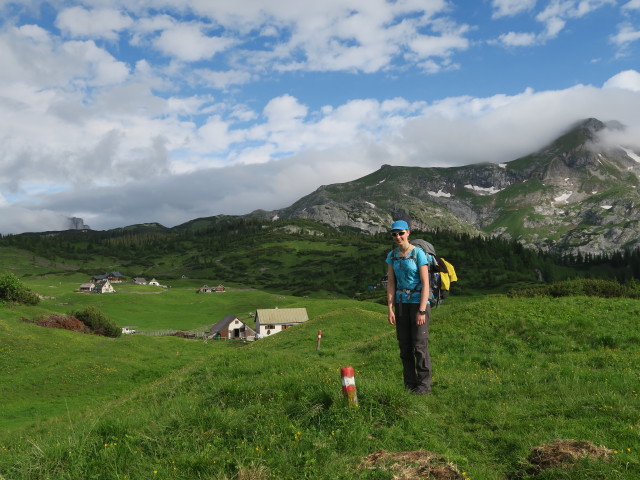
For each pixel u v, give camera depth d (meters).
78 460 6.38
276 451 6.11
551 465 5.39
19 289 68.38
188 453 6.27
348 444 6.25
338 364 16.50
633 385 9.40
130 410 11.70
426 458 5.57
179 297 170.75
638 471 5.00
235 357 15.50
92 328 72.88
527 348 16.05
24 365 41.16
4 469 6.55
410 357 9.37
